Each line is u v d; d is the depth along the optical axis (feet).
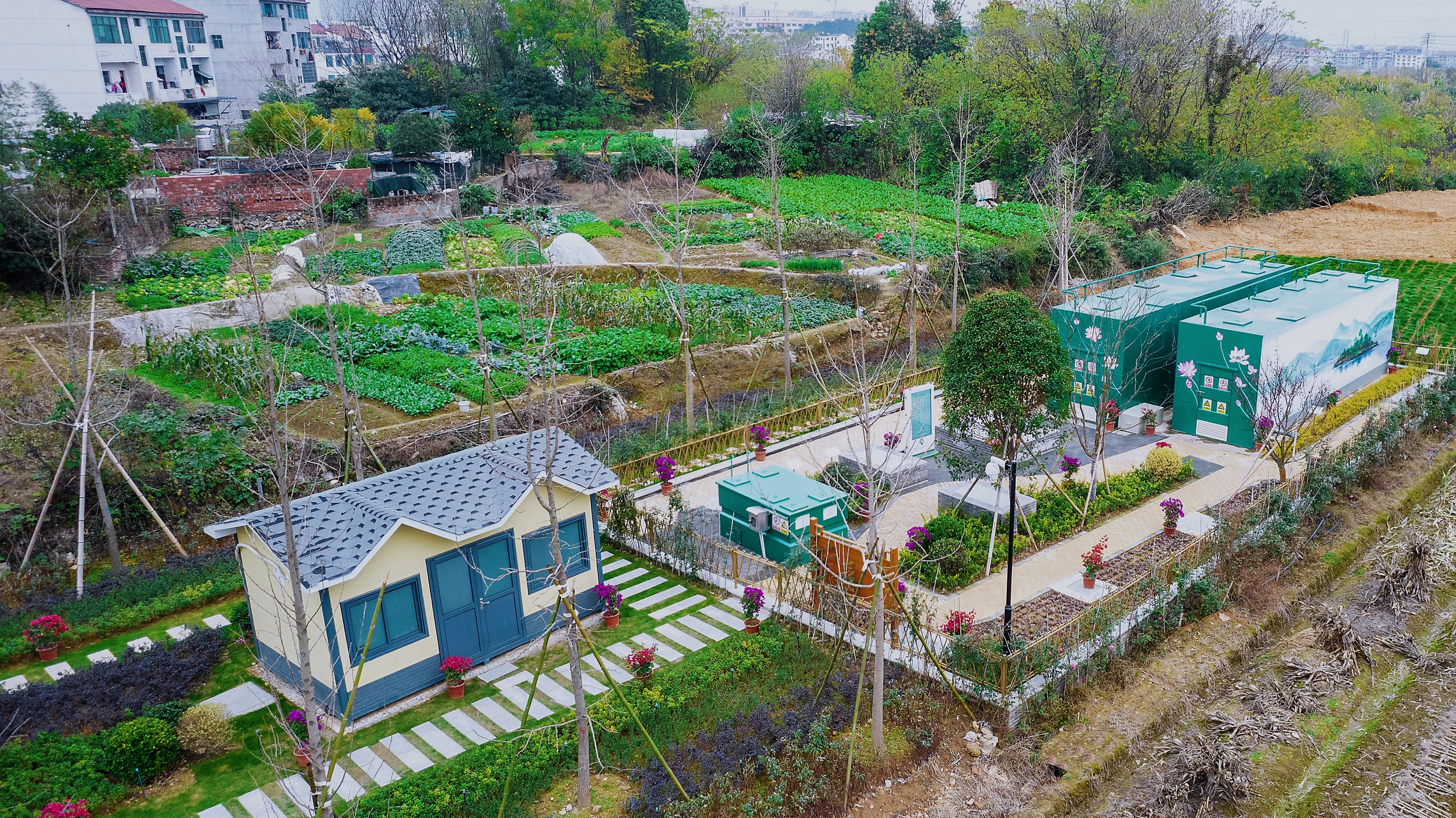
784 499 74.02
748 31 332.39
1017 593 69.10
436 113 236.84
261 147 166.30
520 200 179.73
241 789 51.29
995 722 57.00
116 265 127.24
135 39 226.79
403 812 47.73
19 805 47.67
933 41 290.15
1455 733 61.05
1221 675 64.18
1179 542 75.97
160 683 58.65
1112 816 52.29
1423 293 148.56
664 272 143.33
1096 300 105.19
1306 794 55.72
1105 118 205.57
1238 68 210.18
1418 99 344.28
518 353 111.65
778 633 63.77
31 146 124.98
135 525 78.89
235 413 90.07
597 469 66.08
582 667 61.57
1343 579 77.77
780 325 125.29
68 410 77.66
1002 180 216.74
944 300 140.46
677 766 51.29
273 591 56.34
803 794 49.88
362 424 85.87
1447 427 104.01
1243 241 187.93
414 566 57.93
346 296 123.54
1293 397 83.87
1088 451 83.92
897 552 64.08
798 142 233.96
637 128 276.82
